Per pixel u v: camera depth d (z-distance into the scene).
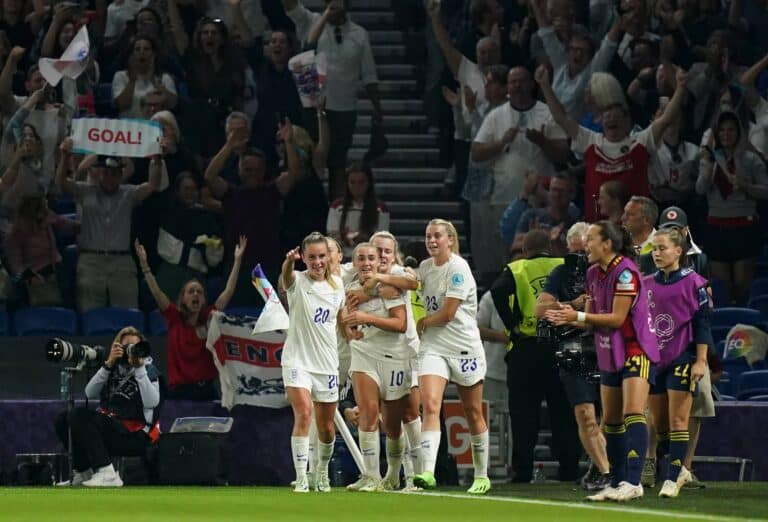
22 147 58.94
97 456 46.47
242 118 60.09
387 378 40.25
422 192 67.94
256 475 50.31
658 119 59.06
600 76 59.34
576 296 40.56
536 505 33.44
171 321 51.56
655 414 40.12
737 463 49.59
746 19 72.88
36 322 57.31
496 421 52.31
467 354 39.47
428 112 71.75
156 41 64.00
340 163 64.62
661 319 38.66
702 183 60.56
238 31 68.50
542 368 48.06
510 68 66.44
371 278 39.41
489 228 62.03
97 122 57.25
